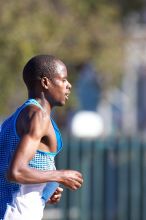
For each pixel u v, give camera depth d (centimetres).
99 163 2195
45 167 1011
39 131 979
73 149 2180
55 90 1027
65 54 2962
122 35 3325
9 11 2744
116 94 4503
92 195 2192
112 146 2202
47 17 2873
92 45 3167
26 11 2816
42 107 1024
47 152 1012
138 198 2197
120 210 2195
